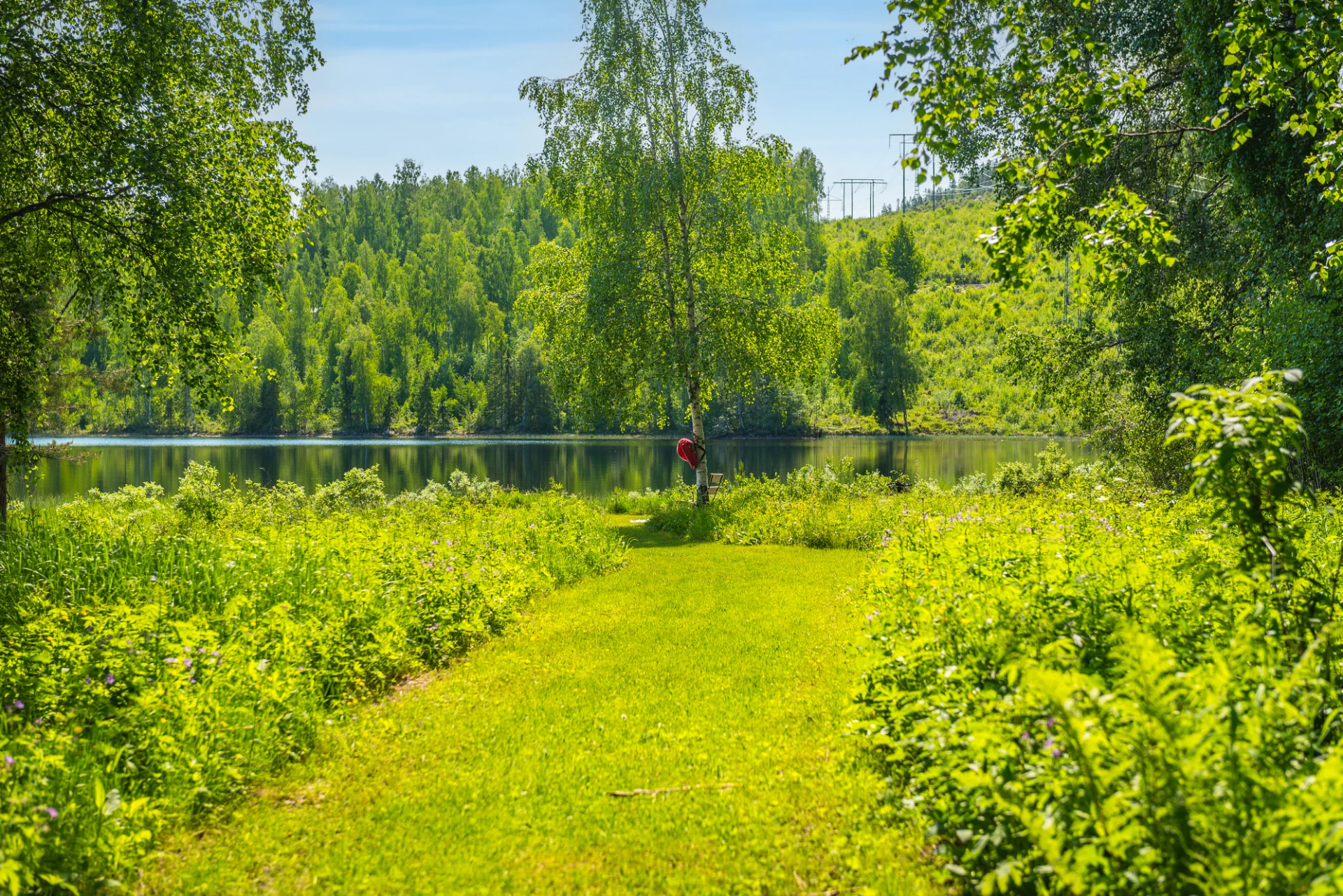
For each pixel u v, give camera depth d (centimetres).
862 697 463
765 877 338
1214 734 234
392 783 446
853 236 15175
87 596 643
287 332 10112
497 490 2247
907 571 665
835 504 1630
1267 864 211
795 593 969
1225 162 1405
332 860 364
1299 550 471
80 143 1102
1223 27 688
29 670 481
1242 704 255
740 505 1772
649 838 377
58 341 1471
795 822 384
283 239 1302
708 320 1948
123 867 343
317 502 1866
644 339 1923
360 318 10894
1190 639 382
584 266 2061
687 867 350
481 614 790
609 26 1902
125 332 1319
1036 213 689
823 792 412
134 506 1944
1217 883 211
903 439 6562
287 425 8950
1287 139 1266
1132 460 1741
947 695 388
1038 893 284
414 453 5603
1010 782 287
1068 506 1119
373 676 624
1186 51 1356
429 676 657
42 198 1163
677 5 1908
